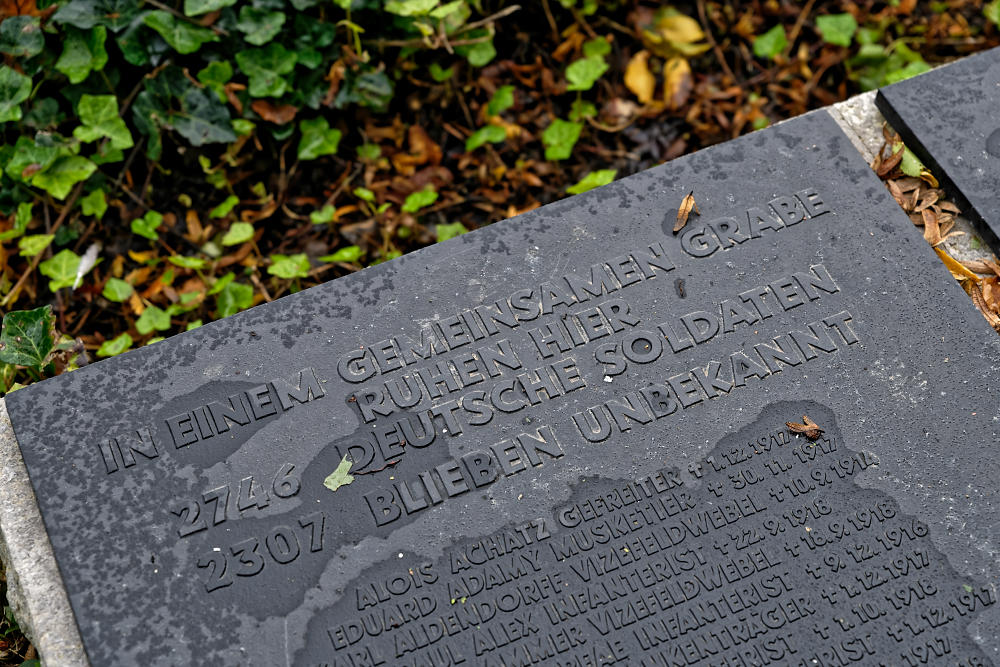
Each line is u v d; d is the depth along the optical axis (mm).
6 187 1674
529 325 1437
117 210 1712
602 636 1323
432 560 1348
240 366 1417
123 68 1695
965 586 1336
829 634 1323
